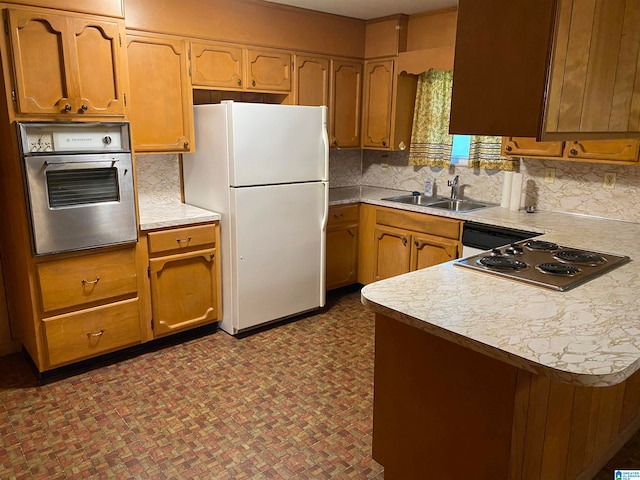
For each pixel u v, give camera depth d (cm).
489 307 167
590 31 133
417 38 395
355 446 232
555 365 127
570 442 187
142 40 302
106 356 311
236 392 277
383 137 422
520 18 125
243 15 345
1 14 237
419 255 379
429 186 422
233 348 330
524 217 331
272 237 345
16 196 261
